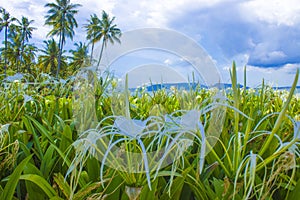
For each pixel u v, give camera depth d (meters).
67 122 1.54
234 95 0.79
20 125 1.33
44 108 1.85
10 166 0.95
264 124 1.10
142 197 0.68
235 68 0.78
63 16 42.75
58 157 1.02
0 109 1.58
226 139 1.02
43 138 1.19
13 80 2.02
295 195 0.72
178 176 0.75
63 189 0.69
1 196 0.67
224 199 0.71
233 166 0.75
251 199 0.79
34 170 0.84
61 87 2.06
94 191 0.79
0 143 1.02
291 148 0.74
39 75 2.21
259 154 0.72
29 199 0.80
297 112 1.67
